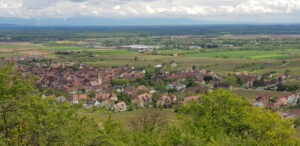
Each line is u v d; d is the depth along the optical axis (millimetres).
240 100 52781
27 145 37344
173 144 39281
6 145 35312
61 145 38406
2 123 37938
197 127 45594
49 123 38594
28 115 38375
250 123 45719
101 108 130750
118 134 46938
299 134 97312
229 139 39812
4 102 38375
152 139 43156
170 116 120938
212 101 53062
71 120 42062
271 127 47594
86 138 40719
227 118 47688
